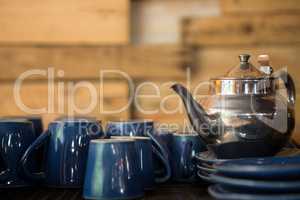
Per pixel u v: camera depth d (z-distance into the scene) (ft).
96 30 7.25
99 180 2.66
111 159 2.67
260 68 3.16
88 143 3.10
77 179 3.07
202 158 2.99
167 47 7.20
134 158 2.73
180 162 3.25
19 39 7.24
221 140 2.91
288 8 7.20
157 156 3.13
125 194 2.65
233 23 7.23
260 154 2.92
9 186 3.10
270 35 7.22
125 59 7.23
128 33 7.23
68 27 7.25
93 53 7.23
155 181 3.07
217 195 2.33
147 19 7.48
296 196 2.21
